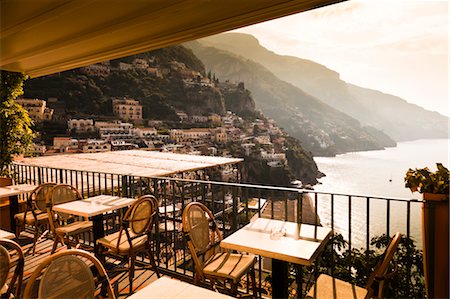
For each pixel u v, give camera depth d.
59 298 1.60
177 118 96.50
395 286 2.83
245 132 104.44
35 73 5.84
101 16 3.34
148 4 3.04
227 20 3.15
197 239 2.73
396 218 49.38
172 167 11.16
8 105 7.05
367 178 86.50
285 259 2.11
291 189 3.01
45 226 5.11
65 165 11.60
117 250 3.09
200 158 14.35
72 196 4.32
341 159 127.88
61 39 4.06
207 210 2.97
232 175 66.31
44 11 3.31
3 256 2.02
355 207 57.62
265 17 2.98
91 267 3.47
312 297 2.15
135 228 3.11
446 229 2.32
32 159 13.16
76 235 4.07
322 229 2.70
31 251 4.19
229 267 2.58
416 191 2.50
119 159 13.61
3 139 7.05
